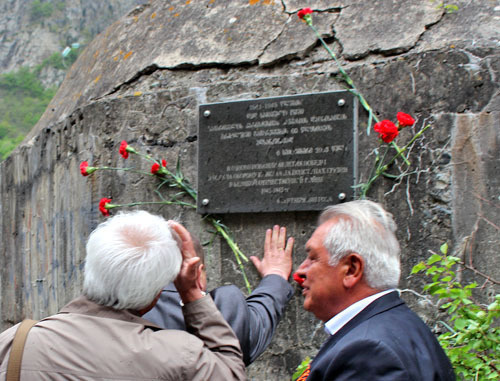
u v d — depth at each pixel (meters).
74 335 1.64
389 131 2.69
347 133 3.00
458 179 2.85
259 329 2.35
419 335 1.60
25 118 29.08
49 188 4.25
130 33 4.14
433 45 3.04
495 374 2.10
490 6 3.12
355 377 1.49
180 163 3.35
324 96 3.05
